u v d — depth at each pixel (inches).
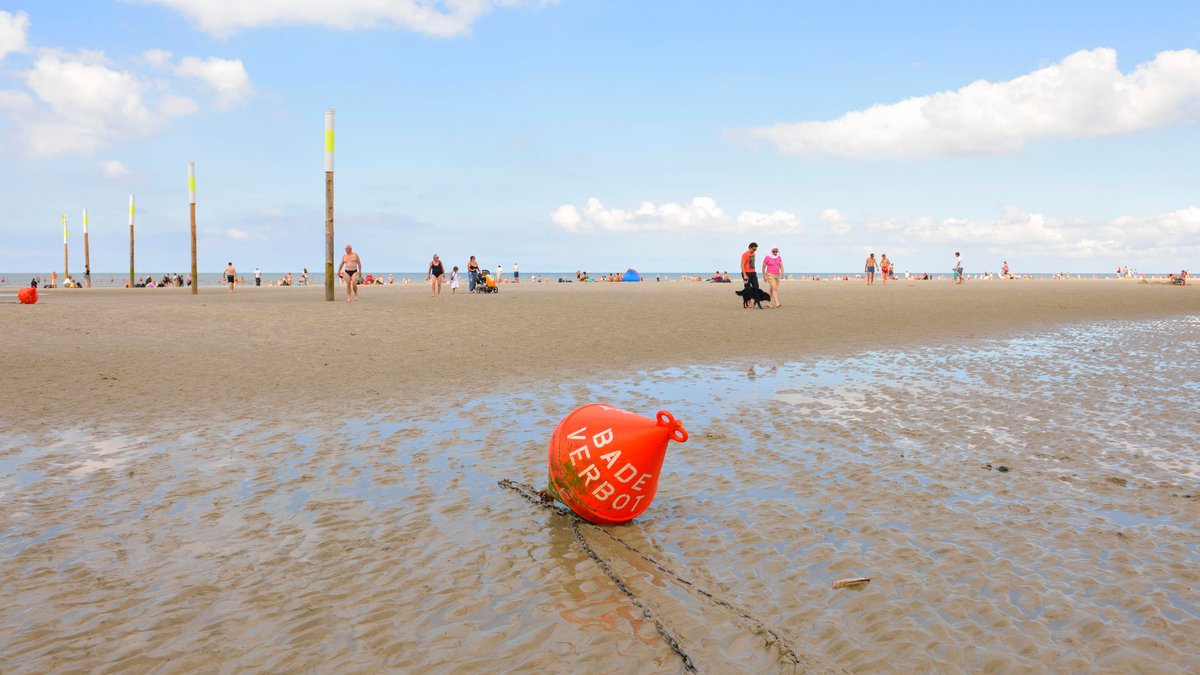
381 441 299.1
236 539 195.2
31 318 787.4
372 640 142.9
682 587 165.6
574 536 196.7
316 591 164.4
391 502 224.8
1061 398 389.1
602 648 139.3
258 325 754.2
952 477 249.4
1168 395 397.1
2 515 213.3
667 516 212.8
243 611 154.9
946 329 757.9
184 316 841.5
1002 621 149.6
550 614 152.9
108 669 133.0
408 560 181.2
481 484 243.0
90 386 419.8
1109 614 152.6
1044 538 194.5
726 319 861.2
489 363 514.0
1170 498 227.3
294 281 3668.8
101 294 1603.1
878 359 537.6
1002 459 271.7
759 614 152.6
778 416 346.0
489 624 148.8
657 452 198.7
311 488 238.4
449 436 307.6
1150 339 674.2
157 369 479.8
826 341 647.1
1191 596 160.6
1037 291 1640.0
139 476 251.3
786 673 130.4
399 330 721.6
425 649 139.3
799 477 250.2
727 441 299.1
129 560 181.6
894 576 171.0
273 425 327.3
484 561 180.5
